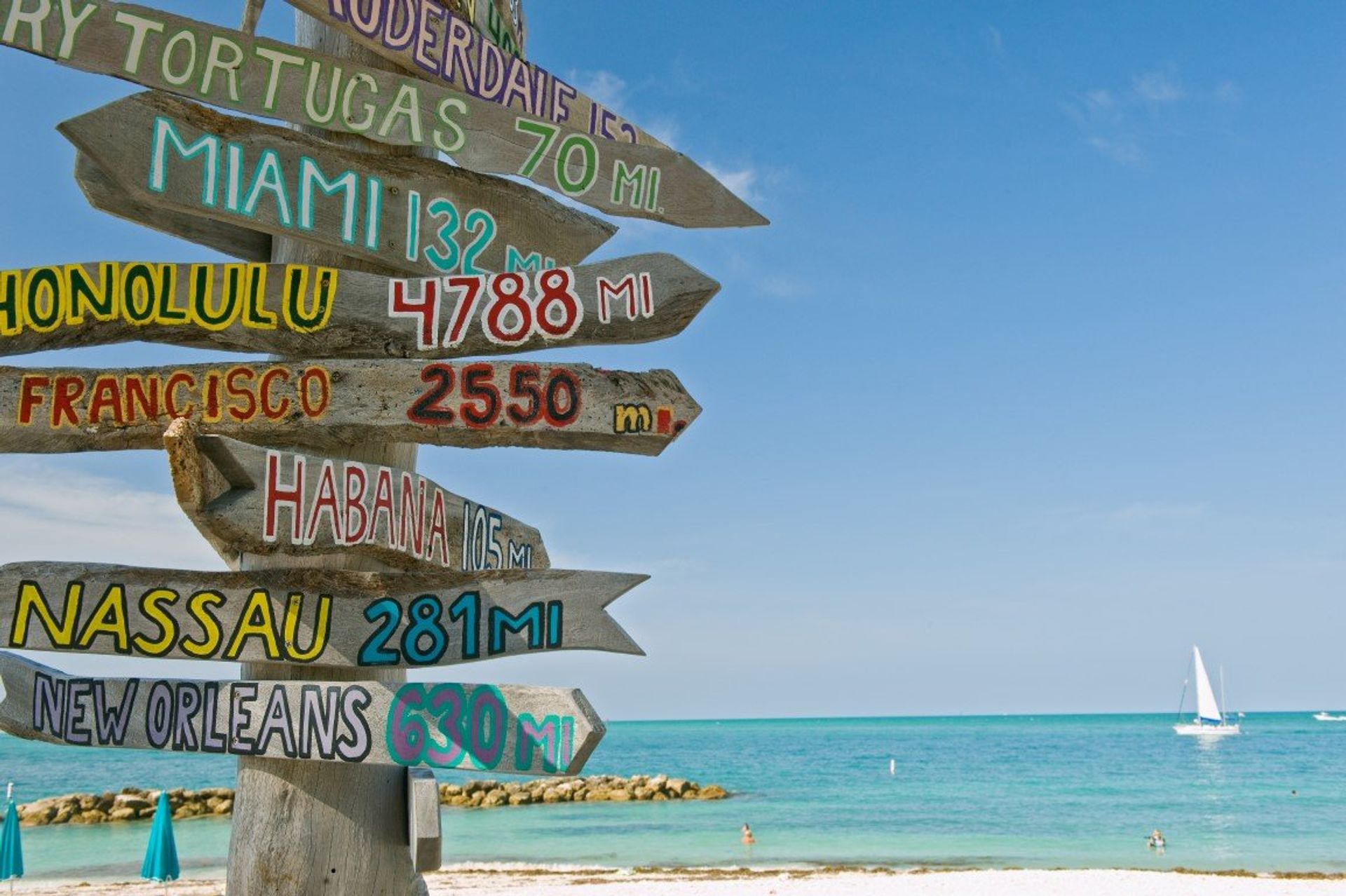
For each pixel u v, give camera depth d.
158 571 3.39
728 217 4.27
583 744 3.17
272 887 3.65
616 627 3.43
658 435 3.65
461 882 23.53
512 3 4.75
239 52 3.59
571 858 29.22
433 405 3.52
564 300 3.68
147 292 3.45
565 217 4.27
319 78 3.71
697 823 38.50
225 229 4.00
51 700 3.44
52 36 3.33
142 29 3.45
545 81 4.30
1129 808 44.88
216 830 34.41
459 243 3.98
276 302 3.54
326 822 3.70
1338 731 143.00
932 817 41.03
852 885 22.12
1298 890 21.12
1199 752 92.75
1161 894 20.75
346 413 3.48
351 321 3.58
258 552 3.26
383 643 3.38
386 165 3.86
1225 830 36.50
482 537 3.95
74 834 33.75
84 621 3.33
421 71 3.94
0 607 3.30
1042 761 81.00
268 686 3.38
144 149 3.41
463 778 53.38
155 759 81.75
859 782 61.00
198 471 3.05
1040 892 21.00
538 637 3.39
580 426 3.58
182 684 3.41
